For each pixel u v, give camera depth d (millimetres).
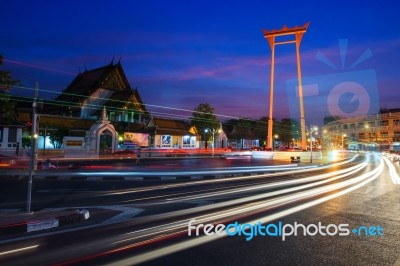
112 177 18734
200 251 5551
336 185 15484
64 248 5691
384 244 6043
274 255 5387
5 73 24188
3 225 6648
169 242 6043
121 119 53969
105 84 56094
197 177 19531
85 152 39812
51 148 41719
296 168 29000
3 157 31891
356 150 82688
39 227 6980
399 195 12328
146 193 12594
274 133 84438
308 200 10781
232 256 5320
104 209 9188
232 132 78625
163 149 54031
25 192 12938
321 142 92688
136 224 7391
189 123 63156
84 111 53000
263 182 16844
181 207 9461
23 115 41906
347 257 5336
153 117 55906
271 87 61625
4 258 5184
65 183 16156
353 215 8500
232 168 26938
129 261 5062
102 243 5973
